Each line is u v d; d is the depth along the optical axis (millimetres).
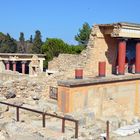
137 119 26562
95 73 27766
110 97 25016
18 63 69812
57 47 74875
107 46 28547
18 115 17938
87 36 88625
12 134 15688
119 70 26969
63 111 21672
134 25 27094
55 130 17141
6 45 104312
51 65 41094
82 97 22406
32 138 15156
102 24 27141
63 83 21594
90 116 22344
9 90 23297
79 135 16609
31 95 24031
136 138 19188
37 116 20172
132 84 27391
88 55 27516
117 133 19891
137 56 28484
